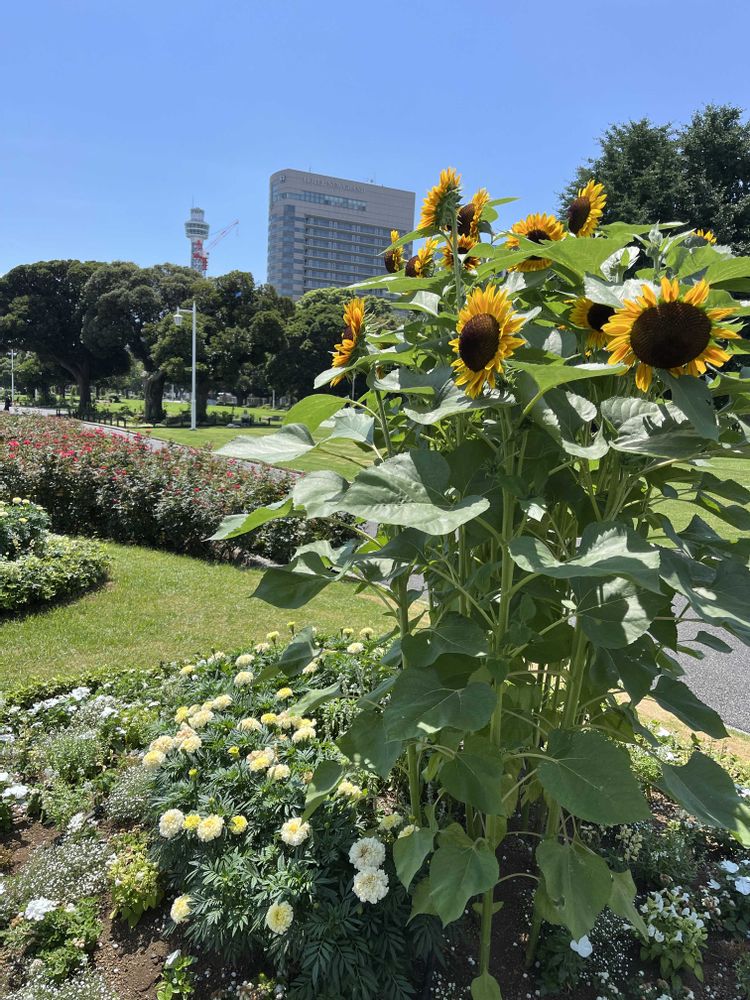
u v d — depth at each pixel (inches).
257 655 138.4
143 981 75.2
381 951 69.0
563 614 70.6
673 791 57.1
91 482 321.4
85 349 1895.9
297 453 69.4
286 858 77.0
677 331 47.8
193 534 289.0
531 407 55.8
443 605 74.7
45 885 85.9
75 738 116.0
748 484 297.3
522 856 91.4
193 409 1272.1
